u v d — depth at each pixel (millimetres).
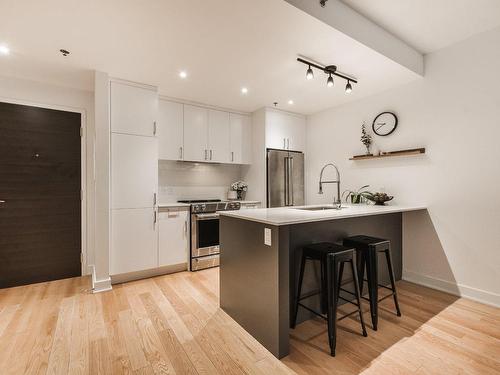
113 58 2410
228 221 2197
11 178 2793
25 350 1698
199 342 1805
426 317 2145
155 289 2725
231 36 2047
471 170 2467
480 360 1609
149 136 3041
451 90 2598
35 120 2922
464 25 2287
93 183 3248
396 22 2246
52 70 2654
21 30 1951
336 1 1965
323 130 4094
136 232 2955
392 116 3105
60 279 3033
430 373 1500
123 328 1970
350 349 1728
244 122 4195
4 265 2756
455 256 2592
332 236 2279
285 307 1670
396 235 2963
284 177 4109
